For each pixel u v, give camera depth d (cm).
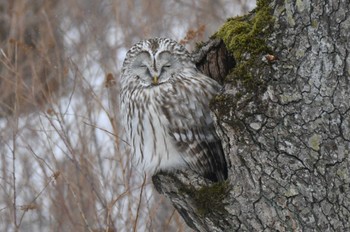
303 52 931
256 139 949
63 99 1603
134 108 1092
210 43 1081
